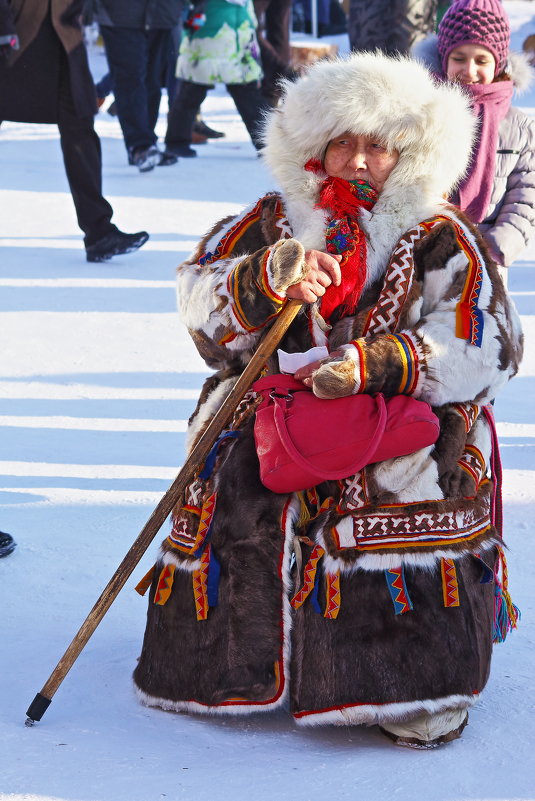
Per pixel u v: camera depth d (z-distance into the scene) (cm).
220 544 370
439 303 370
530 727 368
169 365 809
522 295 1005
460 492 364
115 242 1109
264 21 1652
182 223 1275
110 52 1527
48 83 1031
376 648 353
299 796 320
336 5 2900
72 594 469
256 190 1448
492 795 321
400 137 371
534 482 595
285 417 357
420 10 946
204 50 1578
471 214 496
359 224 378
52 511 554
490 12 507
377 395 361
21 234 1243
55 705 381
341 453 351
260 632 361
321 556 362
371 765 340
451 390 361
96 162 1091
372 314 371
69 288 1018
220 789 323
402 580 353
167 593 381
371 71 371
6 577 482
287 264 361
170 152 1673
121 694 393
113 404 725
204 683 371
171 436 670
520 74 518
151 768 336
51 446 649
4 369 795
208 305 381
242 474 369
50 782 325
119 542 521
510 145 499
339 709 354
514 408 729
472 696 358
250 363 368
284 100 390
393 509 357
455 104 376
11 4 992
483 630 366
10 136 1911
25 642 427
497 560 380
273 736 364
